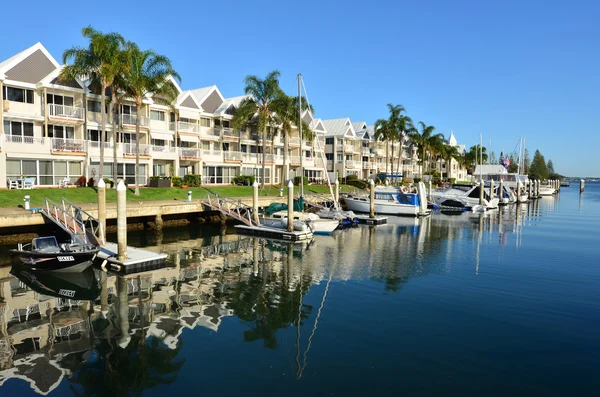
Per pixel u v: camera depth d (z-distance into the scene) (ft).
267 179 201.46
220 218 120.67
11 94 114.32
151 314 46.19
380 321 44.27
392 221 134.51
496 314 46.55
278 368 33.73
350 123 263.49
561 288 57.06
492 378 32.35
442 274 64.49
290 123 171.22
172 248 84.17
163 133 151.02
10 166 112.06
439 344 38.47
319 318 45.14
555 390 30.71
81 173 127.03
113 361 35.06
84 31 110.93
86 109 127.75
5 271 63.98
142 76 119.85
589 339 39.81
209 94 179.63
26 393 30.12
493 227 121.39
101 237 74.59
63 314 46.14
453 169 410.11
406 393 30.07
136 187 122.31
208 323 43.65
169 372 33.04
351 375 32.71
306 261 73.36
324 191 189.57
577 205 209.77
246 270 66.39
